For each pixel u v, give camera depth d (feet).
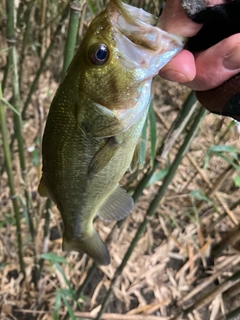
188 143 0.97
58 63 1.94
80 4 0.70
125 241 1.68
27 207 1.20
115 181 0.70
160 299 1.58
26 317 1.45
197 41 0.54
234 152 1.27
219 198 1.77
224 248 1.63
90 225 0.83
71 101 0.63
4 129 0.91
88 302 1.51
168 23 0.52
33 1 1.23
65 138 0.66
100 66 0.58
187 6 0.49
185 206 1.78
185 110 0.85
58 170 0.70
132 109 0.61
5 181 1.63
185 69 0.52
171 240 1.71
